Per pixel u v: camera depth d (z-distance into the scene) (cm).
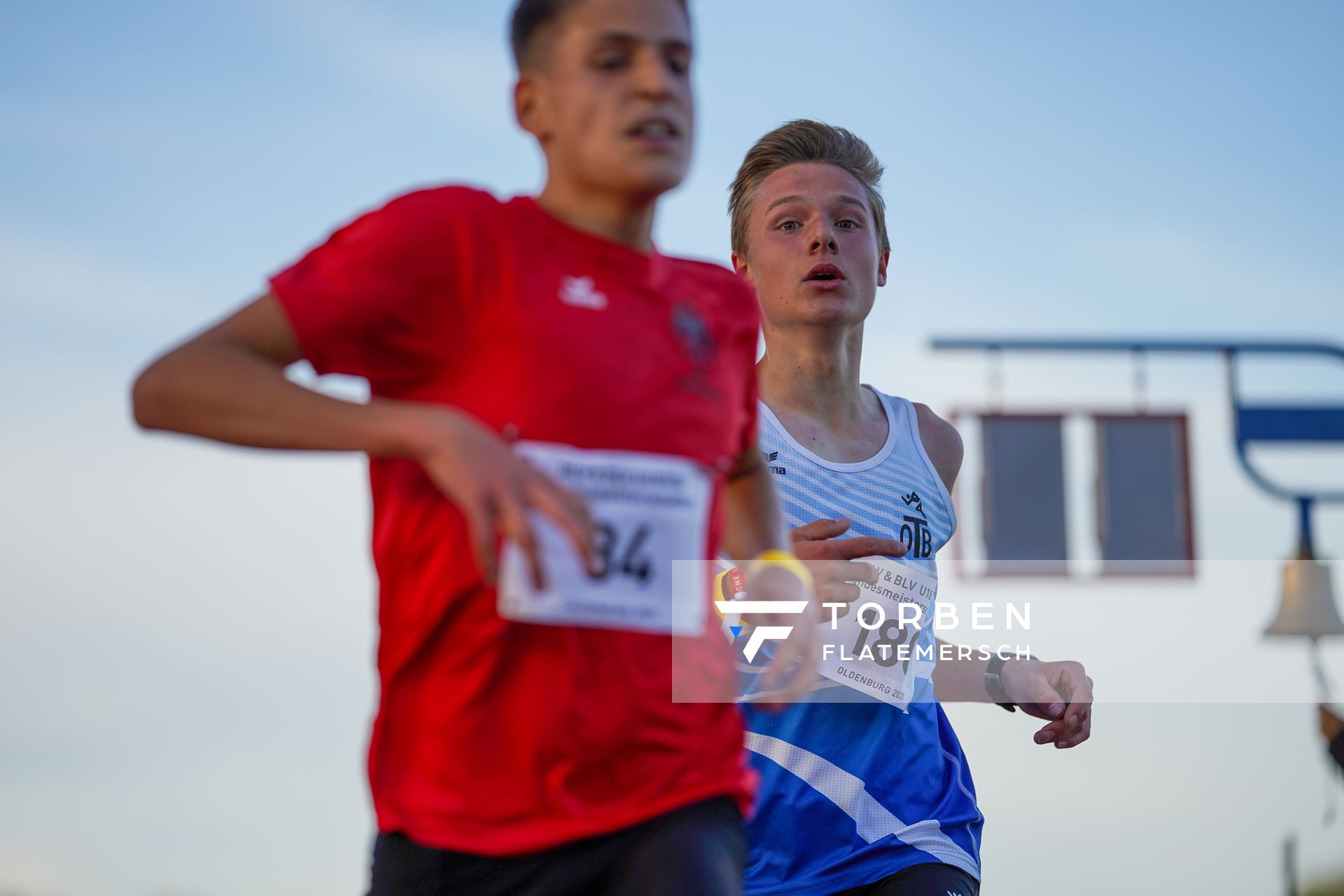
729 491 961
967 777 1334
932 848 1240
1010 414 3008
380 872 842
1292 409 3192
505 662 788
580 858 815
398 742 825
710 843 820
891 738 1263
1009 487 2967
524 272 774
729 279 894
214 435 711
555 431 765
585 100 771
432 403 776
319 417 693
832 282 1307
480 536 655
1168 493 2988
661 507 778
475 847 805
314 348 749
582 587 759
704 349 823
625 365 784
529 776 800
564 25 779
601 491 765
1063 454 2978
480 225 775
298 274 747
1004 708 1384
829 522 1134
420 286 761
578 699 795
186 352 713
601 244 798
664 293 816
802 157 1367
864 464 1320
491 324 768
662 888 789
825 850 1238
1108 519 2953
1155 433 3002
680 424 799
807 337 1323
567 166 790
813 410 1336
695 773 841
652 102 768
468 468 663
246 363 710
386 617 814
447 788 807
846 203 1327
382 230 759
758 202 1343
